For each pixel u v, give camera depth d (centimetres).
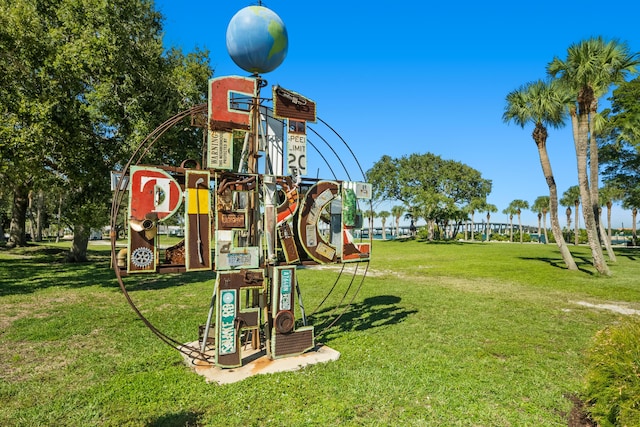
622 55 1750
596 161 2125
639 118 2558
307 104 672
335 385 518
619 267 2203
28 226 6256
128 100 1527
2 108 1354
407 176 5356
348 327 836
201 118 630
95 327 813
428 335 773
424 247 4262
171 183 554
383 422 427
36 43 1424
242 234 673
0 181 2025
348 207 697
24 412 445
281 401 472
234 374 554
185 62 1983
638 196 3325
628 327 448
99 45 1455
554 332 812
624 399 380
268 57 607
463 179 5503
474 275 1806
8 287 1310
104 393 492
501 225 9175
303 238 646
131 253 528
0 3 1448
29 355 644
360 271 1959
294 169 658
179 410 449
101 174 1619
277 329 610
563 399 490
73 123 1464
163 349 671
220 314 570
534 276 1764
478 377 559
